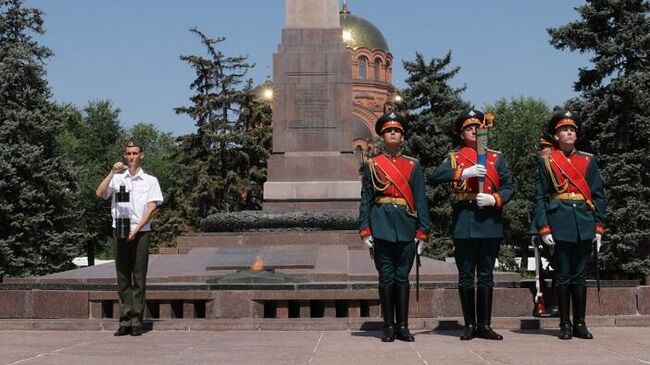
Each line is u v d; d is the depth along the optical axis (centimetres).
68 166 3491
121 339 892
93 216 5466
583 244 862
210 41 4541
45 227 3406
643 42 3094
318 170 1752
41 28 3578
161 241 4434
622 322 1005
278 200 1744
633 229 2980
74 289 1163
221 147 4462
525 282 1115
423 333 942
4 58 3438
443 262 1419
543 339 857
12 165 3272
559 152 883
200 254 1504
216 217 1681
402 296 855
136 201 930
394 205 853
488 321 866
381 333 939
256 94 4953
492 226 859
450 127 3856
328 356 733
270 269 1373
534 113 5997
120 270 936
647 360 686
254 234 1593
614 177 3003
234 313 1124
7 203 3219
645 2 3161
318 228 1625
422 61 4034
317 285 1144
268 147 4522
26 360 720
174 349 797
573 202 863
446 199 3766
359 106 6412
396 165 866
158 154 7712
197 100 4550
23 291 1145
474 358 710
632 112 3033
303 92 1767
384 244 857
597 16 3180
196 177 4450
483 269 866
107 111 6669
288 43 1781
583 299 866
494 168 873
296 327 989
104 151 6638
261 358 723
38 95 3475
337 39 1786
